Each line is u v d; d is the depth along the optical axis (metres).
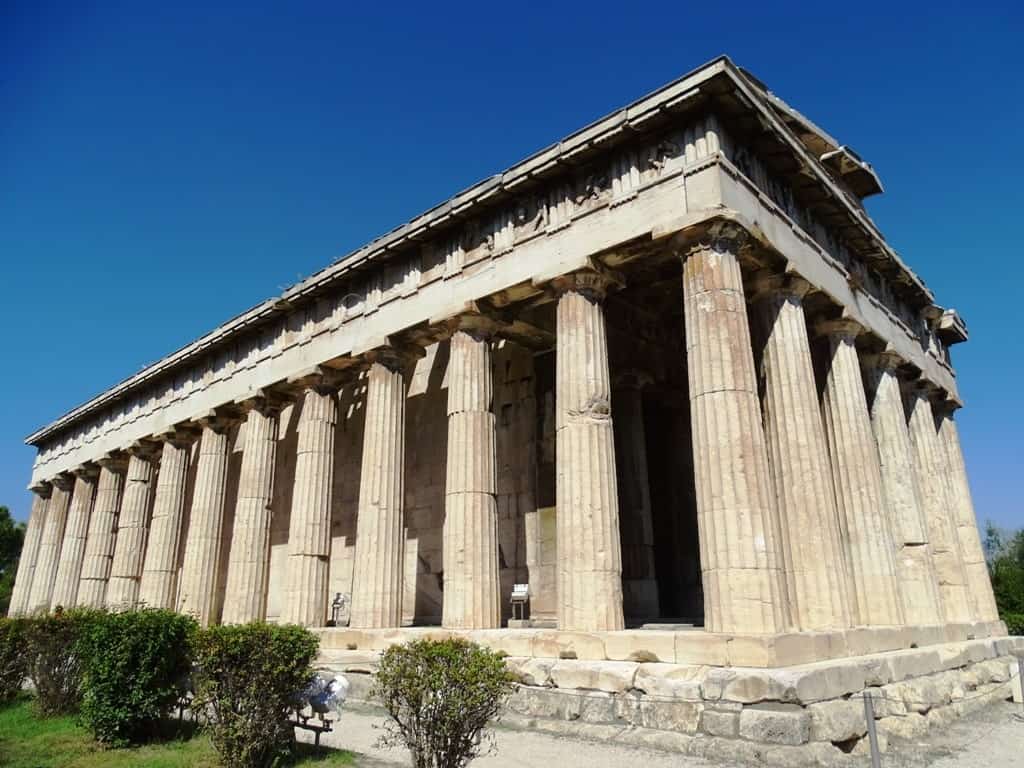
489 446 21.50
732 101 17.83
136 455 39.00
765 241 18.28
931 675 18.22
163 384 37.62
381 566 22.70
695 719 13.41
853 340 23.03
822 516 17.88
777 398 19.09
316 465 26.48
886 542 20.81
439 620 26.34
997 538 83.31
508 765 12.09
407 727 10.57
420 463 28.89
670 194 18.11
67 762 12.94
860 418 21.89
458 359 22.16
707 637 14.52
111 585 37.38
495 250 21.92
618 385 26.05
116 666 14.56
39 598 45.81
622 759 12.53
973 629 25.52
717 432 15.95
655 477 28.45
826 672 13.48
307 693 13.04
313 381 27.52
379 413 24.28
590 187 20.11
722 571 15.09
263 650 12.22
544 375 26.34
